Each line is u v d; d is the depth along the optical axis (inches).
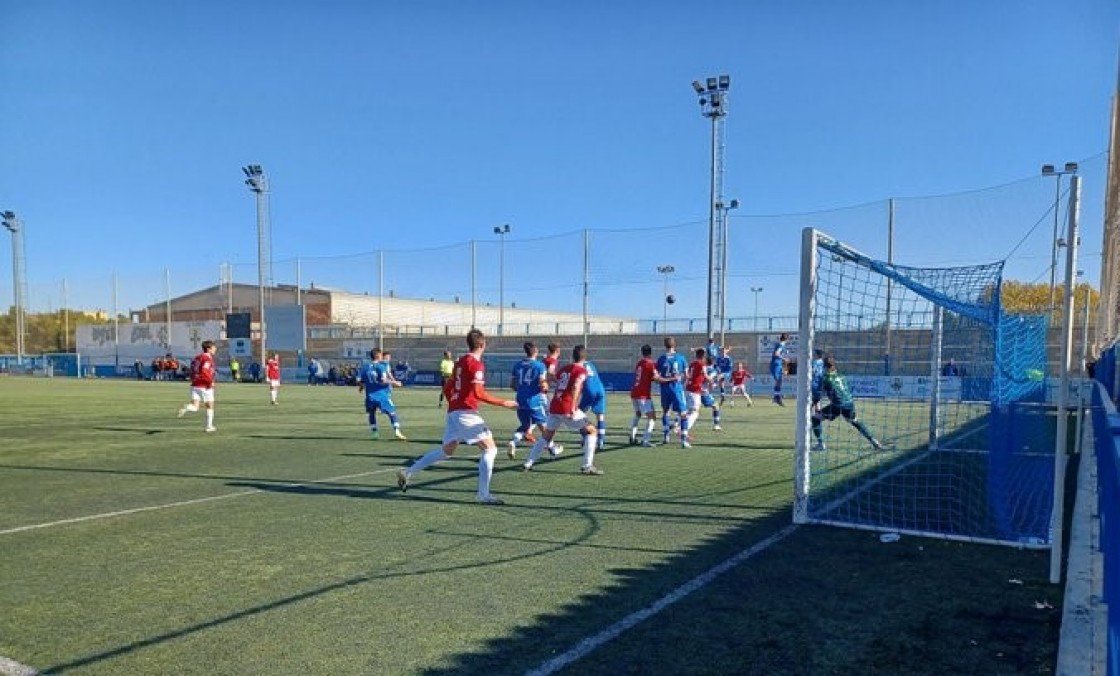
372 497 311.4
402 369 1518.2
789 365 1117.1
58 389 1334.9
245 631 158.2
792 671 137.6
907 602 175.6
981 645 149.6
